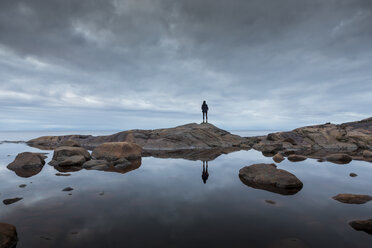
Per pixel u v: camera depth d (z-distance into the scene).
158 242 2.78
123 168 8.49
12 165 8.52
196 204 4.25
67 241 2.80
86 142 20.97
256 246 2.69
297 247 2.62
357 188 5.51
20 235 2.95
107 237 2.91
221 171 7.89
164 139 18.70
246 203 4.31
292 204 4.26
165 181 6.25
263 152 15.16
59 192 5.05
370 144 18.31
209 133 21.19
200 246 2.70
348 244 2.72
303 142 20.56
